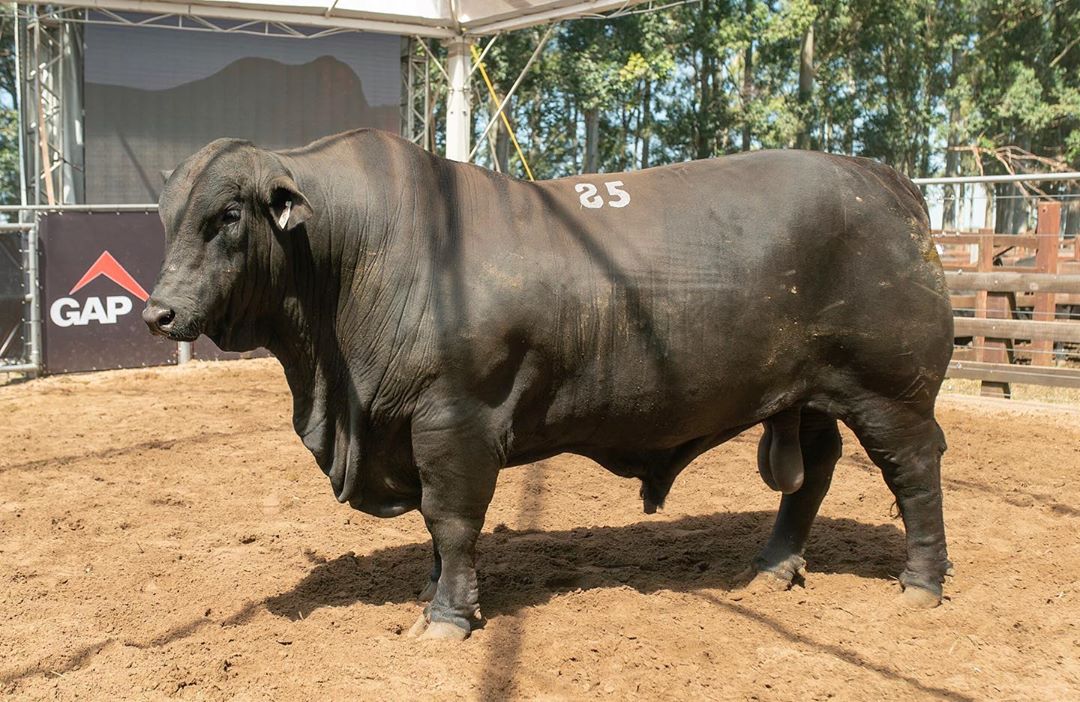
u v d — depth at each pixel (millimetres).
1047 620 4613
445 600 4477
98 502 6848
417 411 4324
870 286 4594
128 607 4930
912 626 4590
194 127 18562
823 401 4758
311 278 4375
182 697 3902
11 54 34406
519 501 6934
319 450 4562
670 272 4492
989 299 12711
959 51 40094
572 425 4574
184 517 6566
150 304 4008
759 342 4574
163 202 4172
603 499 6988
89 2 15258
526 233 4434
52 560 5695
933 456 4820
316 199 4332
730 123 36531
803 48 36375
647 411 4574
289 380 4617
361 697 3871
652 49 31906
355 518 6555
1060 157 35625
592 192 4680
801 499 5191
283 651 4332
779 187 4648
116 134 18062
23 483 7316
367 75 19609
